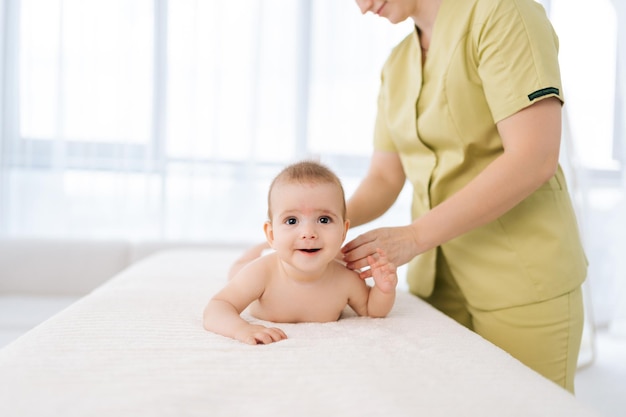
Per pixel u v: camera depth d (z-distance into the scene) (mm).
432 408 599
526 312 1115
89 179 2898
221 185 2992
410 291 1379
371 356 768
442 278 1312
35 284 2539
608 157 2881
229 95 2973
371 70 3037
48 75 2867
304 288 1007
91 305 1037
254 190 3004
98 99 2887
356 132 3041
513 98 990
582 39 2877
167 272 1522
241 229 3002
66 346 784
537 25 1020
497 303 1143
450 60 1100
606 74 2871
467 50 1086
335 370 712
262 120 3016
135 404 595
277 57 3010
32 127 2867
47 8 2844
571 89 2879
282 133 3025
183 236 2957
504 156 992
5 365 708
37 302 2383
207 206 2979
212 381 669
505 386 672
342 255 1078
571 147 2029
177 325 927
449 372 714
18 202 2883
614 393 1781
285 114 3023
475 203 982
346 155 3043
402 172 1411
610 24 2861
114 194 2908
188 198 2949
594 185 2881
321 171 1012
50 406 591
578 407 627
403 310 1107
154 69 2918
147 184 2918
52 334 837
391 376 690
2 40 2838
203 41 2943
